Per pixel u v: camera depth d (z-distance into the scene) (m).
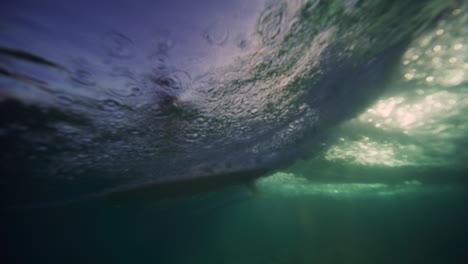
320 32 3.26
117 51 2.81
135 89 3.65
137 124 4.79
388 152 9.72
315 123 6.88
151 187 9.50
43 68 2.90
